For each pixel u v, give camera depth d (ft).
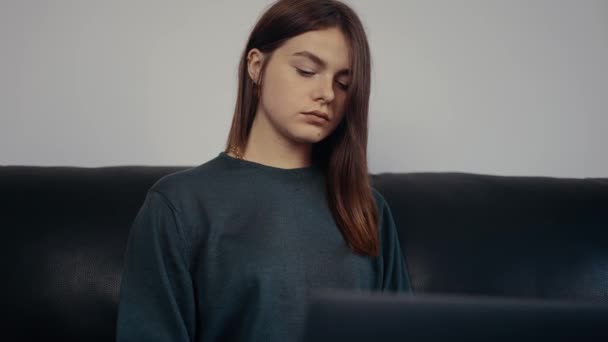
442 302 1.12
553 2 4.59
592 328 1.12
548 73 4.60
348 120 2.94
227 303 2.68
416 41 4.46
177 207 2.74
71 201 3.19
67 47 4.11
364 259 3.03
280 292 2.72
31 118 4.09
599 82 4.65
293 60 2.70
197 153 4.27
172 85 4.24
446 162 4.52
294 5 2.78
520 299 1.14
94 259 3.07
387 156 4.45
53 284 2.99
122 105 4.18
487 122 4.55
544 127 4.60
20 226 3.07
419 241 3.39
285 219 2.86
